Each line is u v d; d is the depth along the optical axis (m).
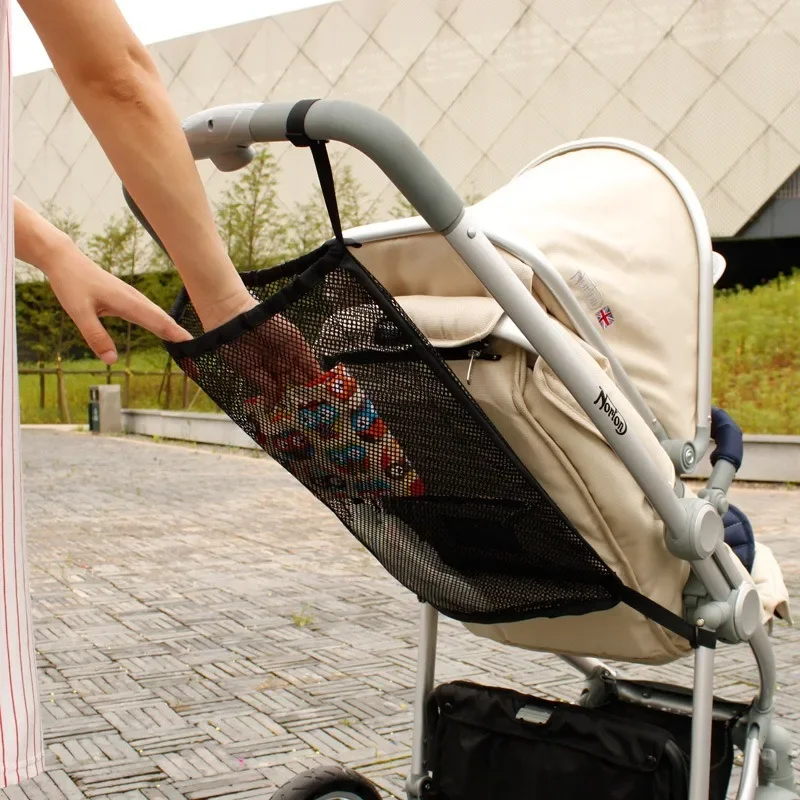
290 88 24.38
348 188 22.31
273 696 4.59
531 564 2.20
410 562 2.36
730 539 2.67
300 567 7.58
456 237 1.75
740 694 4.64
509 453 1.94
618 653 2.41
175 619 6.02
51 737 4.07
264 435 1.98
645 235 2.40
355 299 1.73
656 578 2.26
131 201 1.43
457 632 5.70
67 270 1.39
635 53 19.53
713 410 2.60
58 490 12.07
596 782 2.34
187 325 1.87
